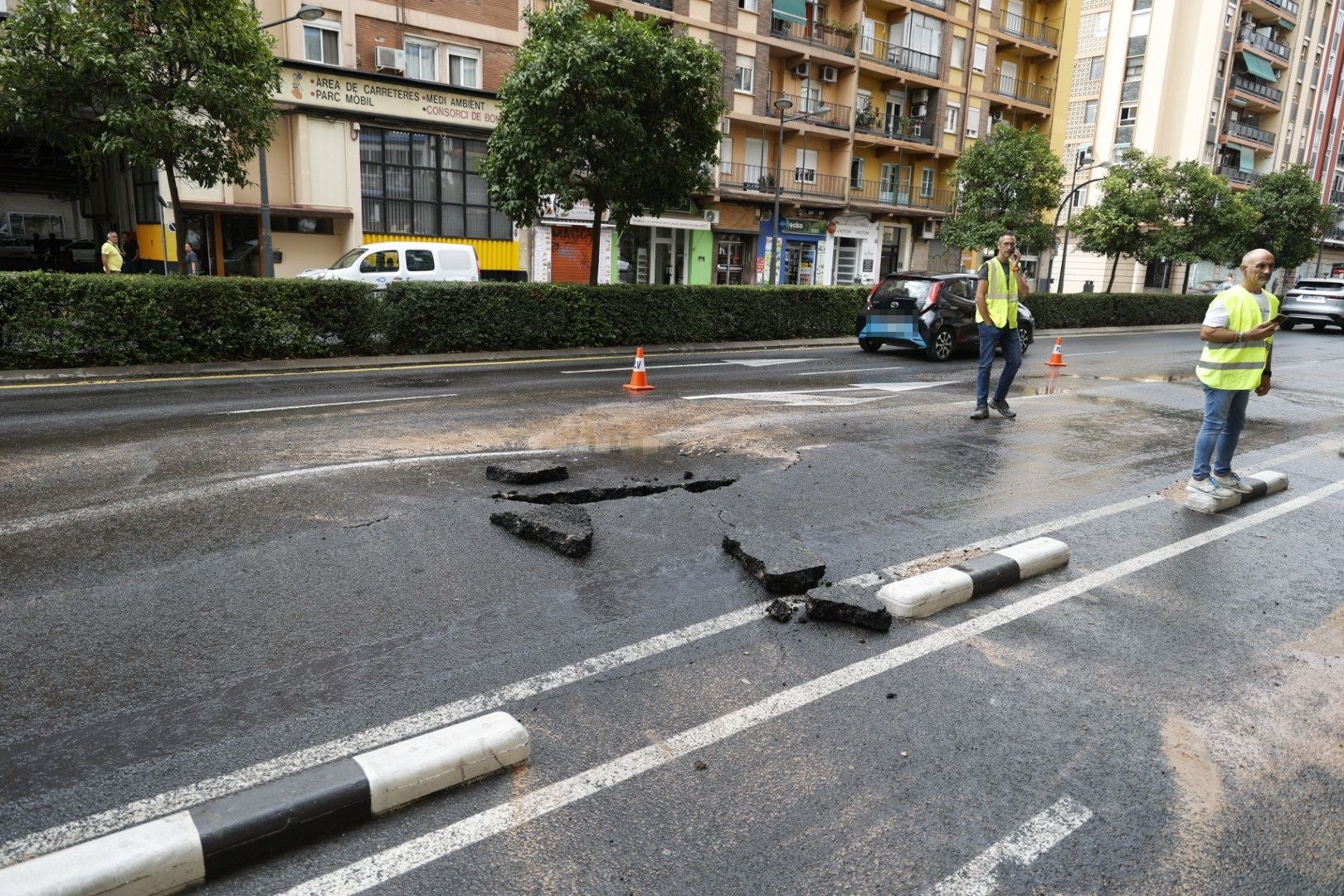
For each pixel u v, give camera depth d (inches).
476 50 980.6
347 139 903.1
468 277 761.0
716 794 106.1
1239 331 226.7
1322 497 256.7
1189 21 1830.7
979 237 1230.9
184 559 177.0
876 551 196.1
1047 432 351.3
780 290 762.8
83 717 119.4
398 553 183.2
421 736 109.5
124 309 463.2
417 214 968.3
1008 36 1582.2
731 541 188.2
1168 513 235.3
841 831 99.8
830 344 750.5
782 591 168.7
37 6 469.1
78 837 95.3
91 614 150.8
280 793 97.1
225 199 850.8
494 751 108.8
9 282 432.8
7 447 272.8
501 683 131.4
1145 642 153.0
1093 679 138.9
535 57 619.8
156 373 452.8
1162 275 1991.9
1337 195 2485.2
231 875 91.0
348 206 913.5
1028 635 154.1
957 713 126.9
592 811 102.5
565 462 268.4
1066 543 206.4
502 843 96.7
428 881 90.4
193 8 492.4
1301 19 2110.0
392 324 558.6
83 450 270.5
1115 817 104.2
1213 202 1285.7
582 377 478.0
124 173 919.7
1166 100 1856.5
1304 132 2250.2
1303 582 185.6
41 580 165.0
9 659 134.9
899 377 513.3
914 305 614.9
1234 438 244.5
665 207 701.3
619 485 239.8
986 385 373.4
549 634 148.0
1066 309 1102.4
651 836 98.1
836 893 90.2
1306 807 107.5
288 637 144.1
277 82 547.5
